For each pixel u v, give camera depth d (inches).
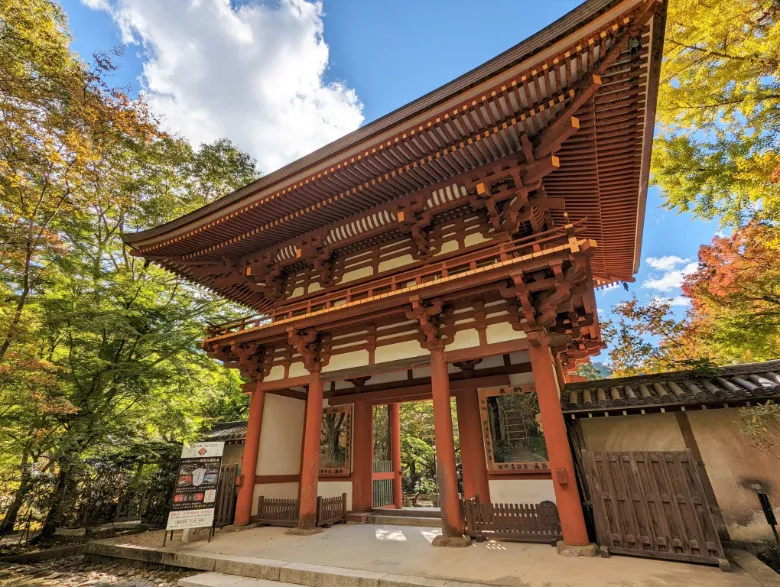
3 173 458.6
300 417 522.9
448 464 313.4
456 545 287.4
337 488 473.7
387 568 235.8
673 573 207.6
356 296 441.4
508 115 302.4
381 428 543.2
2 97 454.6
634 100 274.5
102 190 636.1
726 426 307.7
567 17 246.7
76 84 513.7
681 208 615.8
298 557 272.8
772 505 280.2
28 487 444.1
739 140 540.1
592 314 346.3
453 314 359.6
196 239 476.4
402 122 311.6
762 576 202.1
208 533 383.6
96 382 504.4
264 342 457.4
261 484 445.1
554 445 279.3
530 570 220.1
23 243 465.7
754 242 519.5
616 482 260.8
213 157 1045.8
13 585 293.7
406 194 391.5
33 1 504.4
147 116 631.8
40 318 466.3
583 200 374.0
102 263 676.1
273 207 416.2
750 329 514.0
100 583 287.3
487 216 380.2
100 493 501.4
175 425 522.9
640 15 221.6
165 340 544.4
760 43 488.1
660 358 669.9
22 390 412.5
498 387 400.2
